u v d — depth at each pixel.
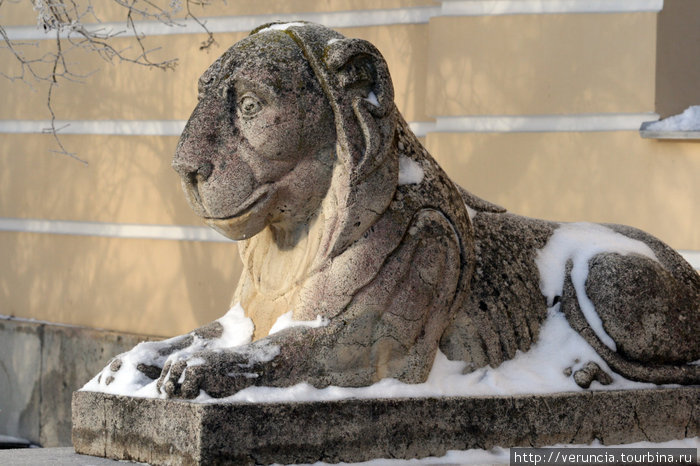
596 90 10.71
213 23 12.38
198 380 6.38
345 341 6.75
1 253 13.79
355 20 11.80
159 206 12.68
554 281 7.88
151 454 6.55
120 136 12.95
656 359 7.81
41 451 7.34
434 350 7.09
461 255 7.25
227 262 12.26
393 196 6.97
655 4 10.60
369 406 6.69
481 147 11.05
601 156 10.70
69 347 13.02
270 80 6.79
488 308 7.42
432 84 11.23
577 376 7.50
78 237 13.25
